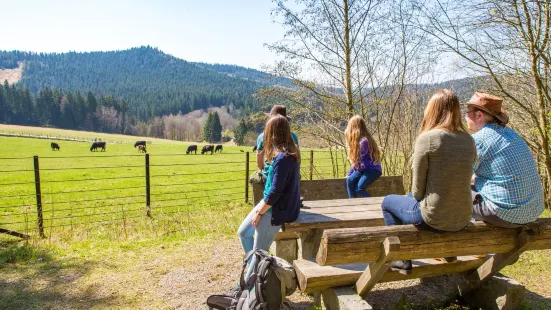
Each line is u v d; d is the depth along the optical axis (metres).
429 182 2.57
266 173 4.82
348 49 8.07
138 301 3.94
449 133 2.51
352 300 3.01
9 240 6.18
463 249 2.82
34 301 3.92
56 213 10.31
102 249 5.56
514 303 3.31
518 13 5.91
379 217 3.84
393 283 4.21
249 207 9.72
